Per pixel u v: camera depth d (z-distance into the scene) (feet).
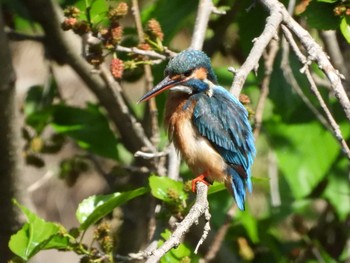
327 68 27.48
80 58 39.88
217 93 32.55
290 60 39.99
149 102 36.42
